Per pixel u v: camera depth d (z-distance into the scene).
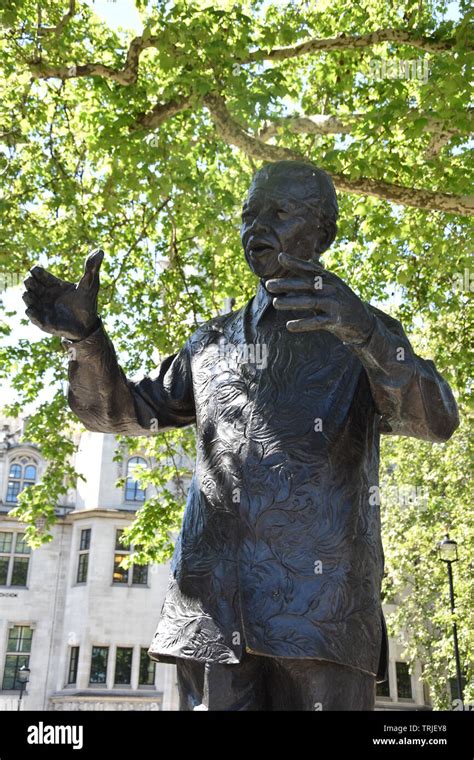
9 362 12.20
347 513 1.99
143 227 10.47
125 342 12.09
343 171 8.66
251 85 8.39
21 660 33.06
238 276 11.43
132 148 8.52
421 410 2.00
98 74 9.04
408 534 20.53
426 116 8.05
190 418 2.48
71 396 2.32
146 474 12.23
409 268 10.47
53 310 2.11
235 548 2.00
